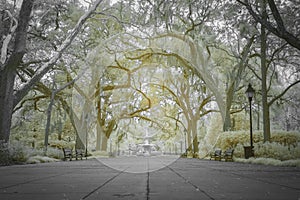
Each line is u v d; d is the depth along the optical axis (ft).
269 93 95.66
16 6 59.62
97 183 14.56
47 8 69.67
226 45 82.99
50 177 18.61
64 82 96.78
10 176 19.71
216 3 66.49
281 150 49.16
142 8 68.13
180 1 60.90
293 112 125.39
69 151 67.72
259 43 75.77
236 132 71.36
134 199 9.23
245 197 9.75
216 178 17.94
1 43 61.31
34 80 53.11
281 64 84.53
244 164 42.96
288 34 37.81
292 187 13.03
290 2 62.28
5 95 48.55
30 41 72.43
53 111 117.60
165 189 11.99
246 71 92.58
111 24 82.99
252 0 61.41
